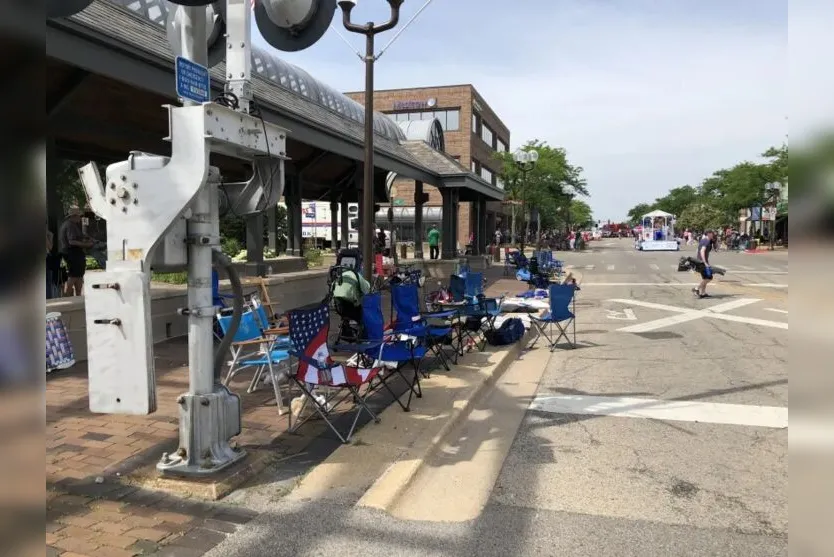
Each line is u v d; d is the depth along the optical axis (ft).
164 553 10.58
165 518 11.85
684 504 13.05
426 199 70.33
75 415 17.54
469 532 11.76
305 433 16.61
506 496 13.44
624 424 18.47
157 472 13.42
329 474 13.89
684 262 78.74
